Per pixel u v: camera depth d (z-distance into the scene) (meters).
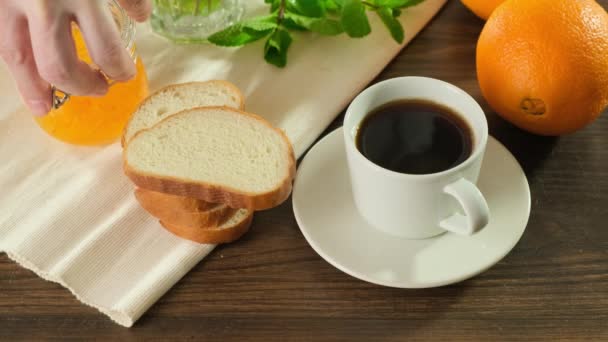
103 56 0.55
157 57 0.75
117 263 0.61
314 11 0.72
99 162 0.67
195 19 0.76
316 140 0.69
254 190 0.60
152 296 0.59
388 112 0.61
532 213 0.62
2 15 0.56
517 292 0.59
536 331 0.57
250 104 0.70
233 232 0.61
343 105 0.70
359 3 0.70
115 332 0.58
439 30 0.75
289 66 0.73
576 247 0.60
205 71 0.73
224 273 0.61
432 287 0.59
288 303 0.59
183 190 0.60
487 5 0.71
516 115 0.64
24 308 0.60
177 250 0.61
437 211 0.57
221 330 0.58
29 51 0.58
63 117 0.65
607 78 0.61
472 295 0.59
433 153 0.58
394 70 0.73
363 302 0.59
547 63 0.60
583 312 0.58
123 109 0.67
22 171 0.67
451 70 0.72
